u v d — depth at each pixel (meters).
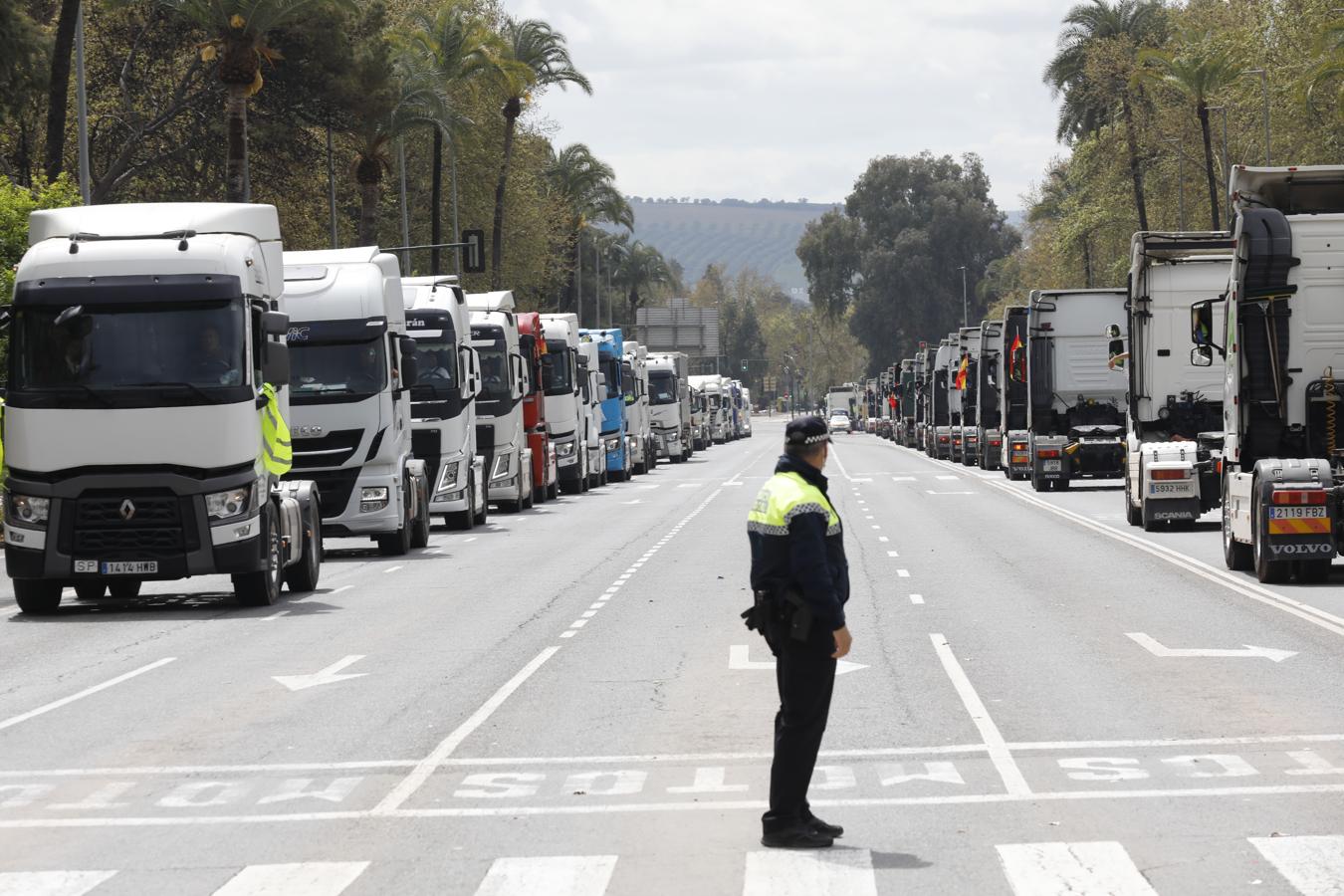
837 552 30.52
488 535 119.62
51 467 70.88
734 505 153.00
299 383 98.31
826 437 30.80
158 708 47.38
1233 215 79.75
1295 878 26.95
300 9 160.38
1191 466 107.12
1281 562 74.81
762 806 33.31
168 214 75.12
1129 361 111.38
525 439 155.38
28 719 46.00
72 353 71.19
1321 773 35.25
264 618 69.56
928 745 39.34
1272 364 75.69
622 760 38.31
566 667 53.44
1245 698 44.91
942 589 75.12
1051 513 130.75
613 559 96.38
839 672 50.97
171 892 27.70
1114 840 29.86
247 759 39.53
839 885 27.27
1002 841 29.98
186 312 71.56
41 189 128.38
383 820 32.81
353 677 52.28
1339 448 75.81
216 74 164.88
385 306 100.06
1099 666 51.31
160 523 71.00
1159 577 78.88
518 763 38.22
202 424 70.81
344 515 98.50
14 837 32.12
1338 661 51.50
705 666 52.97
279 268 79.31
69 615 73.19
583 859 29.31
